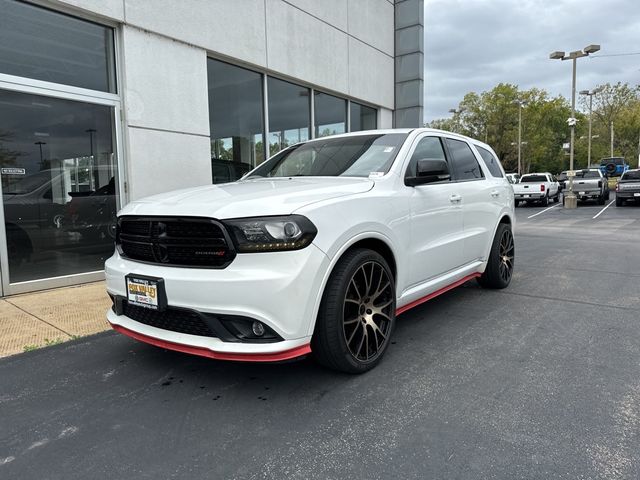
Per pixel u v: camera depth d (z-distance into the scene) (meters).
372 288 3.38
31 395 3.09
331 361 3.15
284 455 2.38
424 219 3.97
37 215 5.84
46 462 2.35
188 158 7.41
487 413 2.76
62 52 6.01
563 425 2.61
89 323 4.58
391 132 4.40
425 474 2.21
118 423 2.72
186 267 2.91
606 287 5.96
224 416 2.78
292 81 9.84
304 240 2.80
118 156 6.61
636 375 3.25
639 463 2.26
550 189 27.66
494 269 5.59
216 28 7.77
